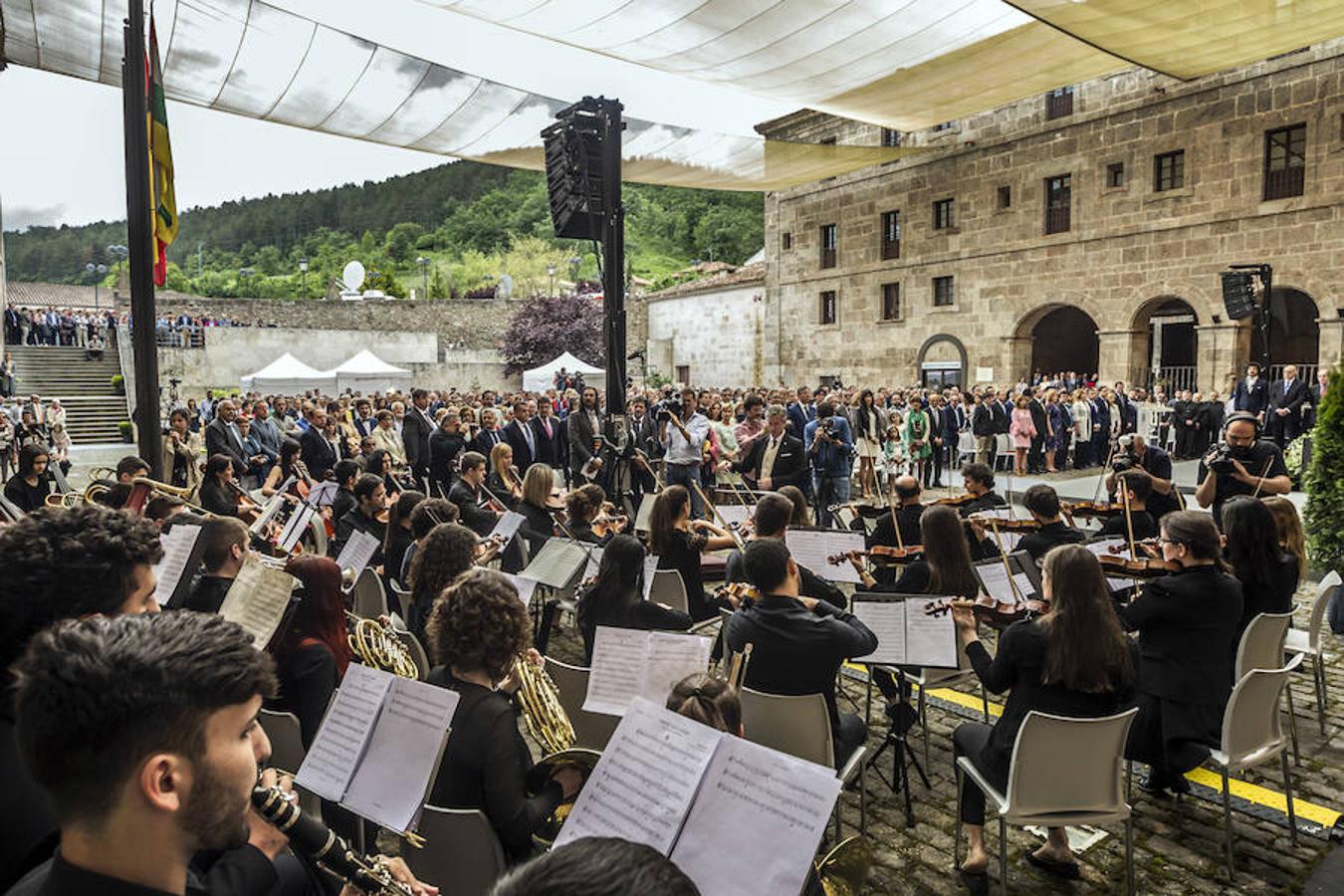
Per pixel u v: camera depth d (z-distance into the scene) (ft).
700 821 6.04
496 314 148.56
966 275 81.56
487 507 23.62
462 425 40.65
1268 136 62.64
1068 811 10.37
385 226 371.76
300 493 27.40
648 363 125.49
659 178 47.09
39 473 22.93
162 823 3.41
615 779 6.44
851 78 36.96
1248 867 11.59
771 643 11.14
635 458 27.17
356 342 114.62
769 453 33.81
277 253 363.97
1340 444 19.44
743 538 18.95
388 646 10.72
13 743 4.82
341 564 16.92
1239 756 11.61
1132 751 13.06
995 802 10.35
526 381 103.35
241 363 105.70
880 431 44.88
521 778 7.85
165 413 82.12
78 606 5.33
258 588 9.25
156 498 16.47
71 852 3.42
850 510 26.03
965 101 41.75
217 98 29.48
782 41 32.22
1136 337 70.74
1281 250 61.67
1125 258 70.18
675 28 30.32
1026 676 10.66
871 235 89.86
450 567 12.89
